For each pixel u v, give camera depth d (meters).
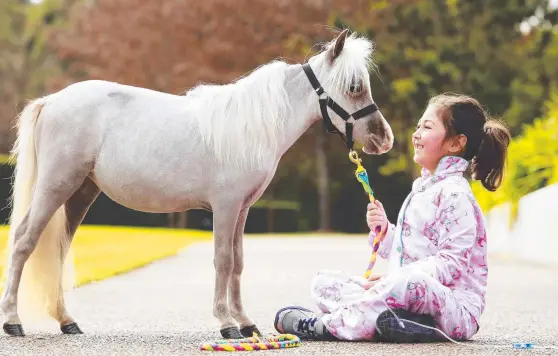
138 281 12.04
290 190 47.56
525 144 20.83
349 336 5.62
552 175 19.95
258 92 6.04
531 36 45.56
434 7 44.38
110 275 13.01
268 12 41.78
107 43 43.22
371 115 6.17
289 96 6.18
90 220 38.12
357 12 43.09
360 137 6.20
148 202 6.07
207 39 42.03
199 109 6.03
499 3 44.06
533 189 20.56
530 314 8.05
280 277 12.99
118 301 9.20
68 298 9.48
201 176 5.95
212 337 6.11
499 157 5.91
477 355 5.08
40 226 6.07
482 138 5.87
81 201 6.49
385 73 43.62
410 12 43.88
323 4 42.41
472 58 43.38
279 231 43.03
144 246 21.09
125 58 42.53
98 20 44.19
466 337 5.70
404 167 42.34
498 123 5.95
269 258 18.23
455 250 5.59
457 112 5.82
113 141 6.04
